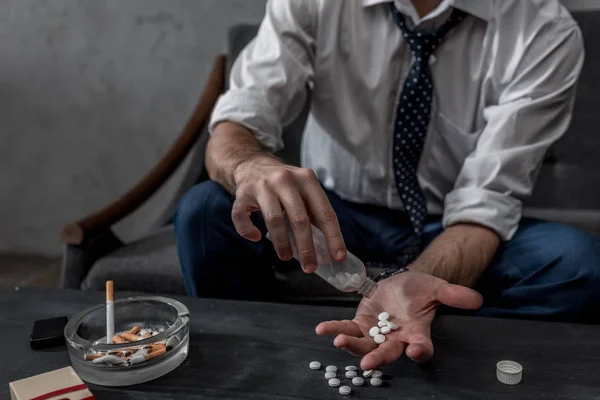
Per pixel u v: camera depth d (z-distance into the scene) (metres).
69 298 0.84
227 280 1.05
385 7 1.11
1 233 2.29
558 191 1.45
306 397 0.58
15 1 2.06
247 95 1.03
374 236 1.17
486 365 0.63
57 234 2.25
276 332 0.72
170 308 0.69
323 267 0.67
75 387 0.54
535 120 1.05
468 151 1.14
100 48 2.05
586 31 1.45
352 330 0.66
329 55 1.13
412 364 0.64
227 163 0.86
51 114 2.15
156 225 1.47
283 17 1.12
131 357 0.60
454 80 1.10
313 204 0.66
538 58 1.05
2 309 0.80
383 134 1.15
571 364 0.63
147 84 2.05
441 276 0.87
